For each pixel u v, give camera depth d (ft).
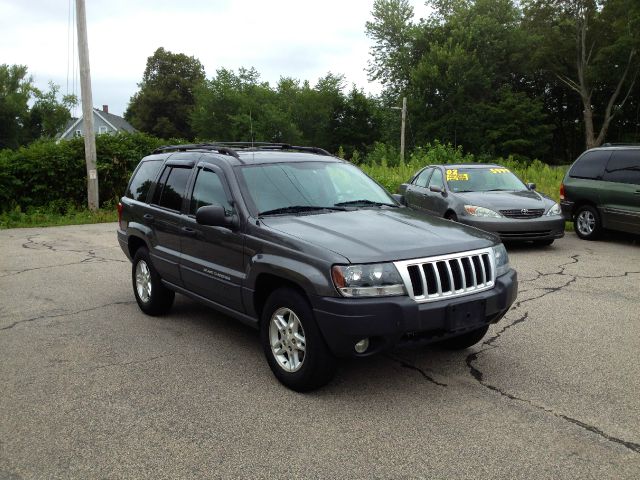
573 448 11.31
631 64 152.66
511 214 32.89
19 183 55.06
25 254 35.17
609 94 173.88
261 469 10.69
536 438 11.71
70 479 10.46
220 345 17.75
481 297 13.62
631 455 11.04
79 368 15.89
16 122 225.97
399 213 16.43
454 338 16.65
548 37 160.97
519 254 32.68
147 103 244.83
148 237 20.22
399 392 14.03
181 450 11.41
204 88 225.15
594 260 30.76
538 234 33.06
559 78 167.12
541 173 67.87
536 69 171.94
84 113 56.54
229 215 16.01
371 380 14.80
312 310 13.25
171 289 19.63
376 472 10.55
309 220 15.14
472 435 11.85
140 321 20.45
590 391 13.99
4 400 13.84
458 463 10.81
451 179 37.24
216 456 11.16
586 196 37.40
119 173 60.70
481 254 14.10
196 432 12.14
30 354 17.10
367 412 12.97
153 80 250.98
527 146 162.50
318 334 13.26
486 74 171.83
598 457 10.98
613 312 20.77
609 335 18.20
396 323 12.60
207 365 16.03
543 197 34.96
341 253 12.96
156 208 19.98
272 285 15.05
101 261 32.58
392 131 186.91
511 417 12.65
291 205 16.14
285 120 216.54
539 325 19.27
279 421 12.59
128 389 14.42
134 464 10.93
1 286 26.35
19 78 225.76
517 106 163.53
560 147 195.11
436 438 11.75
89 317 21.06
